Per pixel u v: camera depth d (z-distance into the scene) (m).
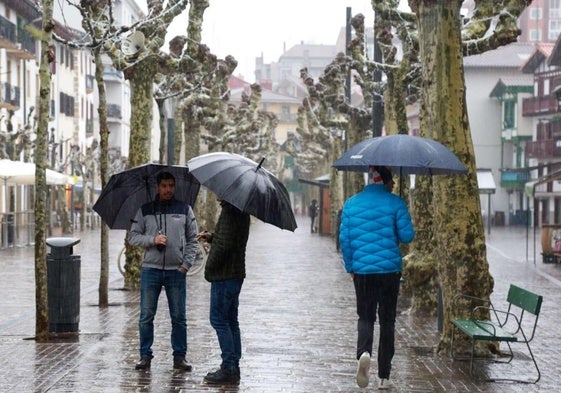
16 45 63.59
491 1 19.77
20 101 67.56
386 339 11.35
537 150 89.00
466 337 14.07
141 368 12.21
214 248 11.48
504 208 102.31
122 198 12.70
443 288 14.27
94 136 106.19
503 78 101.62
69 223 59.78
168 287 12.30
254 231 72.81
